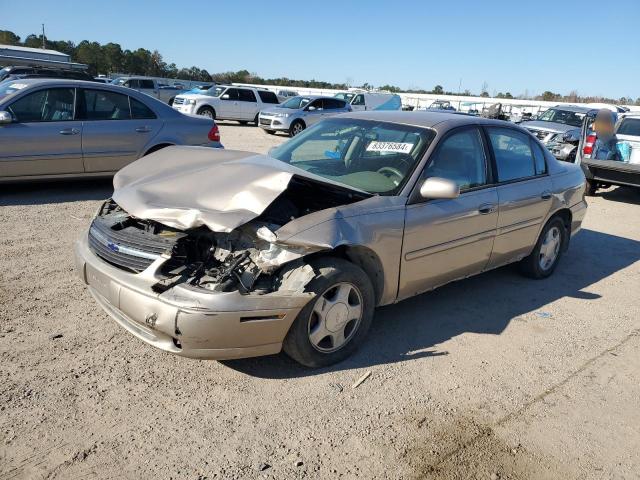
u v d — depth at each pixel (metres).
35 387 3.06
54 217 6.43
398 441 2.88
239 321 2.96
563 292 5.30
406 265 3.83
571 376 3.71
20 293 4.23
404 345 3.93
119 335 3.73
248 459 2.66
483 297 4.99
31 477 2.42
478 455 2.83
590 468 2.81
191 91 25.41
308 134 4.88
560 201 5.33
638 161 10.20
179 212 3.12
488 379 3.58
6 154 6.91
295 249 3.10
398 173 3.96
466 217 4.21
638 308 5.04
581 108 16.27
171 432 2.80
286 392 3.22
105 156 7.66
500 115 22.19
